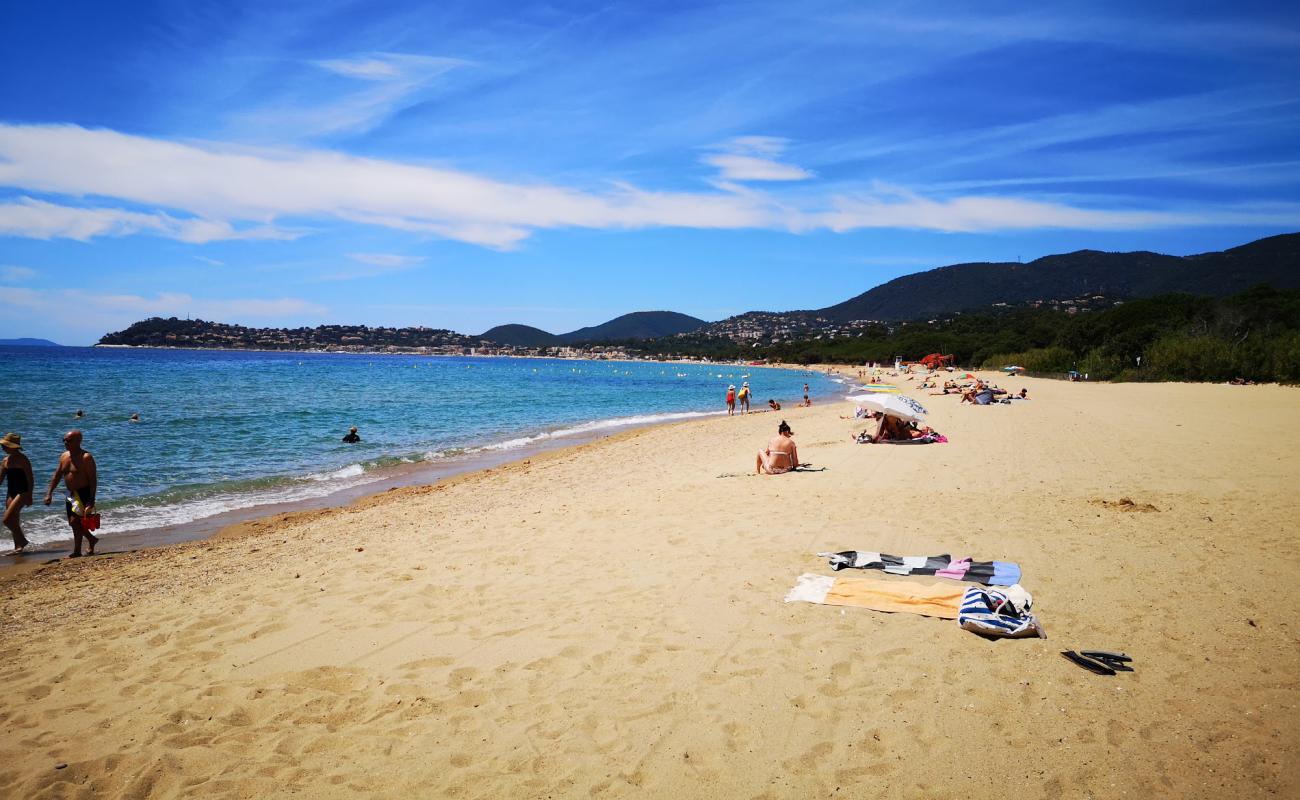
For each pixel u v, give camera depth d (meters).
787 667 4.56
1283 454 12.09
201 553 8.64
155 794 3.44
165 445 18.70
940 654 4.68
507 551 7.72
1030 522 8.02
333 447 19.92
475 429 26.06
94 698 4.45
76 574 7.85
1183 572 6.01
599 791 3.38
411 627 5.48
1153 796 3.21
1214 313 56.56
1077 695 4.09
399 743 3.85
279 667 4.81
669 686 4.37
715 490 10.98
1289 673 4.21
